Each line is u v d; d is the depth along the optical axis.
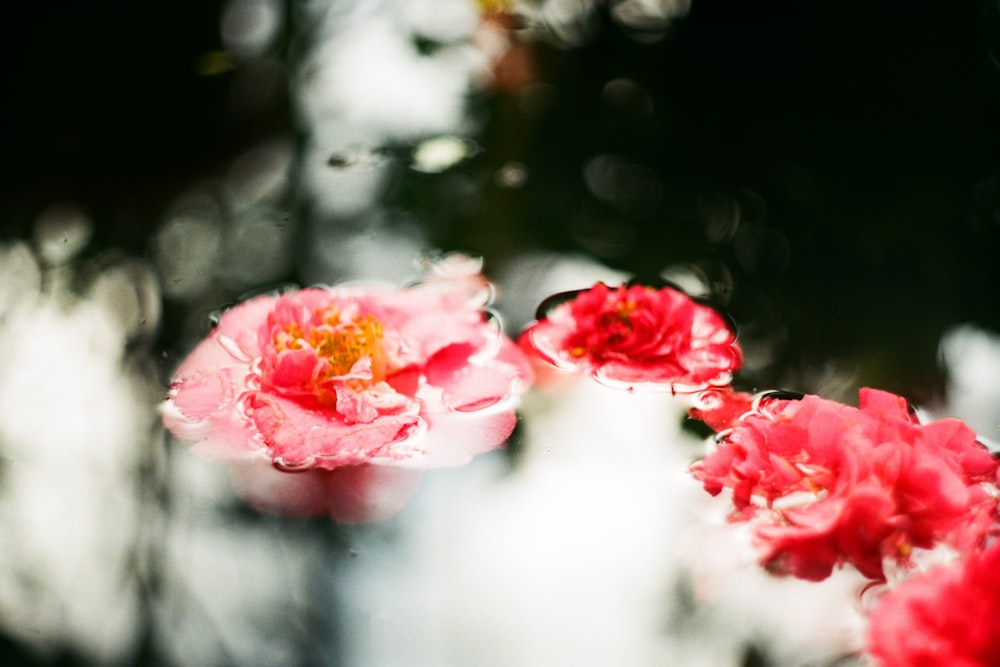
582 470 0.58
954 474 0.54
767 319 0.64
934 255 0.67
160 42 0.76
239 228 0.69
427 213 0.70
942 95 0.75
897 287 0.65
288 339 0.58
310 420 0.58
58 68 0.74
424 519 0.56
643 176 0.72
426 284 0.66
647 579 0.55
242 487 0.57
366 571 0.55
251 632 0.54
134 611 0.55
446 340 0.60
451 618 0.54
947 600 0.52
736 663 0.53
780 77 0.77
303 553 0.56
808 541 0.55
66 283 0.66
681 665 0.53
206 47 0.77
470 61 0.80
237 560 0.56
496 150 0.74
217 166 0.73
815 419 0.56
